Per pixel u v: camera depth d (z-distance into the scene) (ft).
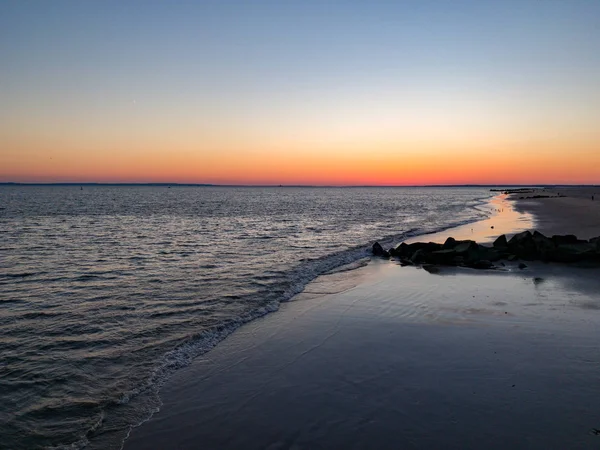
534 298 33.42
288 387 19.51
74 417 17.79
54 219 134.82
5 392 19.97
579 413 16.16
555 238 56.39
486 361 21.27
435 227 100.27
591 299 32.78
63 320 30.68
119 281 44.01
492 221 109.60
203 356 23.80
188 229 104.12
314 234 91.66
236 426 16.48
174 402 18.66
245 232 96.58
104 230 101.86
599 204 170.91
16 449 15.62
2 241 80.18
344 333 26.58
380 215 154.40
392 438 15.01
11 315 31.99
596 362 20.83
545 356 21.66
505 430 15.17
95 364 23.02
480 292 35.99
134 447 15.55
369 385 19.24
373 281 41.93
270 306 33.47
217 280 44.01
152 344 25.80
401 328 27.12
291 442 15.16
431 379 19.52
